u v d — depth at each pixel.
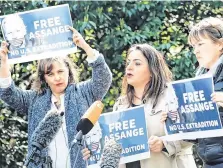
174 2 6.42
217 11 6.45
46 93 4.12
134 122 3.76
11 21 3.95
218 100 3.57
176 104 3.72
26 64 6.06
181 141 3.94
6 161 5.96
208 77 3.62
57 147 3.95
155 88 3.97
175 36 6.32
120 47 6.28
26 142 6.10
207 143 3.79
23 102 4.16
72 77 4.19
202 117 3.66
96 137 3.74
